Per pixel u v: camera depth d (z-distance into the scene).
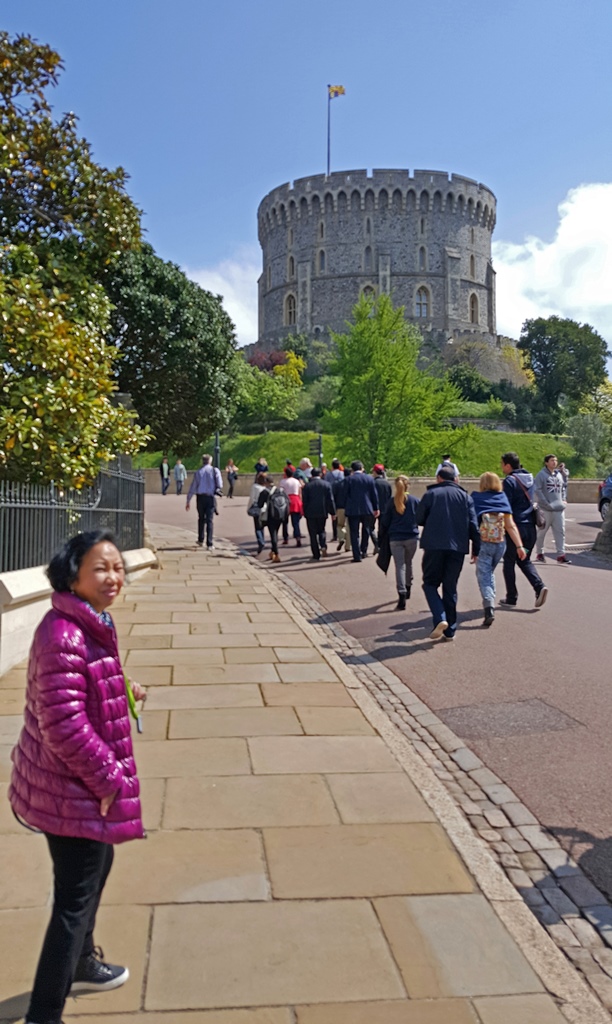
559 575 12.30
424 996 2.56
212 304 14.31
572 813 4.02
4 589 6.42
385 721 5.36
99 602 2.44
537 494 13.99
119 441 9.19
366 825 3.78
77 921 2.31
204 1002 2.52
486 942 2.86
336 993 2.57
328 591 10.98
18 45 8.95
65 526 8.50
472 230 90.81
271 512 14.22
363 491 14.03
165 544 17.03
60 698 2.22
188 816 3.86
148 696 5.84
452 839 3.65
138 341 13.30
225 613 9.17
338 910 3.05
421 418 45.44
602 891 3.28
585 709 5.61
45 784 2.28
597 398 80.94
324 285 88.19
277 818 3.84
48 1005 2.26
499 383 81.25
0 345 7.69
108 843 2.35
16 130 9.38
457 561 7.70
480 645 7.54
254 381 68.81
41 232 10.06
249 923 2.95
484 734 5.20
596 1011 2.51
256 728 5.18
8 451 7.41
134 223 10.09
